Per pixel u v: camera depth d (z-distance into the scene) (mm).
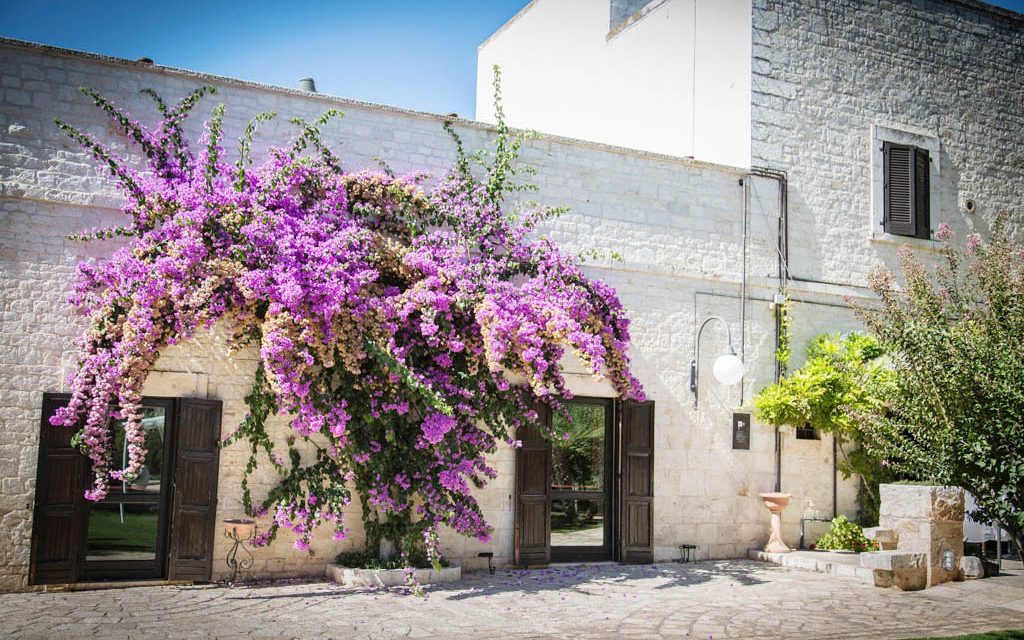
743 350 12086
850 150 13328
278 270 8492
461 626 7184
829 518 12305
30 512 8555
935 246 13641
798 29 13148
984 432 6324
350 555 9500
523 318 9297
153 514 9086
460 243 9883
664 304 11641
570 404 11117
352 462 9375
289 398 8516
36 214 8812
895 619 7824
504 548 10461
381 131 10297
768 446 12094
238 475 9289
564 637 6902
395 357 8812
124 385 8258
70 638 6414
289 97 9945
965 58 14570
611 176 11500
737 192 12352
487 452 9758
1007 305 6570
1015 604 8523
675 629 7266
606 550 11164
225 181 9109
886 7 13938
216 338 9258
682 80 13969
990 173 14508
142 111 9328
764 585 9492
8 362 8609
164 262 8328
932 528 9391
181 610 7555
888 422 7039
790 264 12594
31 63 8906
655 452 11352
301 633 6746
